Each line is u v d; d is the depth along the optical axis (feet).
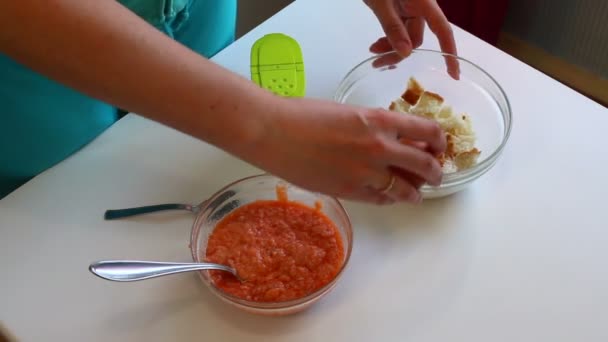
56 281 2.26
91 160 2.64
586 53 5.33
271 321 2.14
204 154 2.65
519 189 2.48
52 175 2.59
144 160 2.64
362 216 2.42
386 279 2.23
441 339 2.07
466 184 2.38
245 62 3.02
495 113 2.68
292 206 2.37
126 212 2.43
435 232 2.36
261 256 2.19
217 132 1.81
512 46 5.82
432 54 2.79
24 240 2.37
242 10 4.90
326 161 1.89
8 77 2.40
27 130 2.54
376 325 2.11
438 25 2.65
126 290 2.22
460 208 2.43
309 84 2.90
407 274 2.24
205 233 2.31
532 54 5.73
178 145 2.69
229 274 2.18
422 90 2.67
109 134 2.74
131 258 2.31
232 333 2.11
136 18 1.77
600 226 2.35
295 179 1.94
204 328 2.13
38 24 1.62
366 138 1.87
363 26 3.17
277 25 3.19
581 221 2.36
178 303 2.18
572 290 2.18
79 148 2.71
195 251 2.19
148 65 1.71
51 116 2.58
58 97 2.58
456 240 2.33
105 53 1.67
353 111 1.89
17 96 2.46
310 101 1.91
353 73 2.76
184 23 3.11
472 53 3.02
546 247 2.30
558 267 2.24
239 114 1.79
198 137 1.85
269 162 1.88
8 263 2.31
